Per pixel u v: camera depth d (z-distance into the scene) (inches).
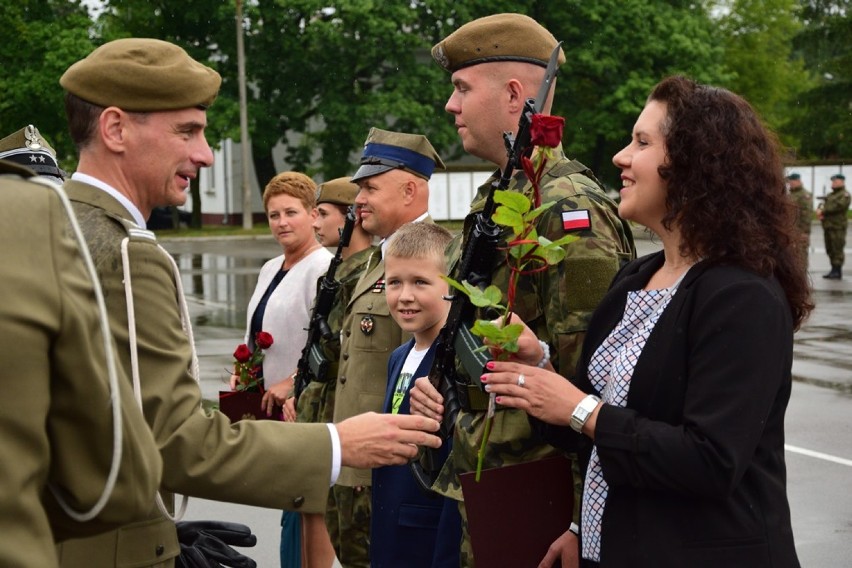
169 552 105.7
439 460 137.4
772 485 98.1
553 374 104.4
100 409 66.6
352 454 106.3
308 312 217.6
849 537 221.0
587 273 119.2
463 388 127.6
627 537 99.4
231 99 1457.9
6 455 61.0
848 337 495.5
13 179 66.3
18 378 61.5
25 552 61.1
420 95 1443.2
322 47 1444.4
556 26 1486.2
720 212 98.8
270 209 223.0
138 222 110.7
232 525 135.9
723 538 95.9
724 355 94.7
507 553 116.6
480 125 140.6
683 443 94.3
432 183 1459.2
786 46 1899.6
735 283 96.2
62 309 64.0
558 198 122.3
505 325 106.4
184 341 103.8
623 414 99.1
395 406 154.9
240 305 647.8
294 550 195.8
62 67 1326.3
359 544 179.8
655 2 1513.3
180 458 99.6
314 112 1502.2
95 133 109.5
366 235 207.6
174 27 1487.5
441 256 151.7
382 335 176.1
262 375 221.3
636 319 105.0
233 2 1424.7
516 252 105.0
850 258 954.1
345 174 1515.7
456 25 1462.8
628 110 1461.6
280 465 103.1
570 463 117.9
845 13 1829.5
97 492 67.9
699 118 101.3
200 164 113.8
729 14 1854.1
